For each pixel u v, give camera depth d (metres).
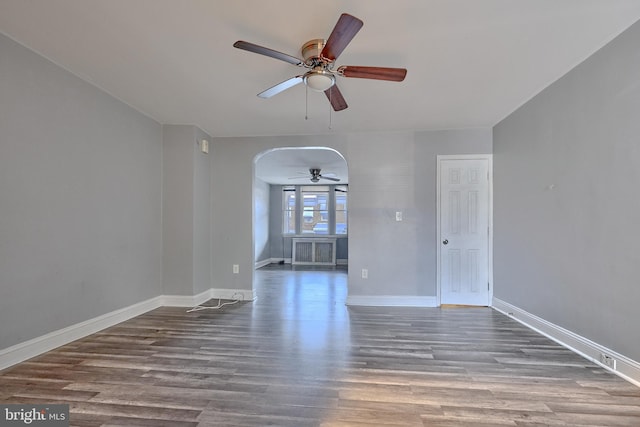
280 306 4.21
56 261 2.69
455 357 2.58
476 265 4.22
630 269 2.16
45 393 2.00
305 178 8.30
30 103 2.46
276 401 1.93
